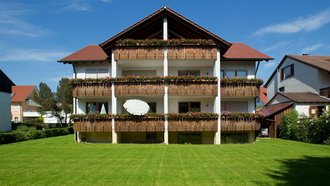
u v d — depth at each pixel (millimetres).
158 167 12234
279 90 41312
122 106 25906
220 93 23906
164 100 23562
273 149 18656
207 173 11070
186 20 23969
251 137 24547
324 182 9750
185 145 21250
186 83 23547
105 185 9359
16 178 10297
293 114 27688
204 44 23672
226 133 24516
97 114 23609
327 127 22406
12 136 23734
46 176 10586
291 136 27297
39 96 52969
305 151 17609
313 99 30531
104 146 20219
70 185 9359
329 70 30016
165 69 23625
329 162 13641
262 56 26203
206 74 26266
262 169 11898
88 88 24141
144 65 26172
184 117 23203
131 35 25125
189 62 25031
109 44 24219
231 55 26422
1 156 15359
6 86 36969
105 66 26859
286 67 39406
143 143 23828
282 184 9484
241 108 26375
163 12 24141
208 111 25906
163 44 23641
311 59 36094
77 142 23562
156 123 23219
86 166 12461
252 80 24125
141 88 23594
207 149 18609
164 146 20312
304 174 10969
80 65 27000
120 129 23266
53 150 17859
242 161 13836
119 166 12445
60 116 49656
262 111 33219
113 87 23859
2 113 35938
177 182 9711
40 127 44188
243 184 9492
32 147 19562
